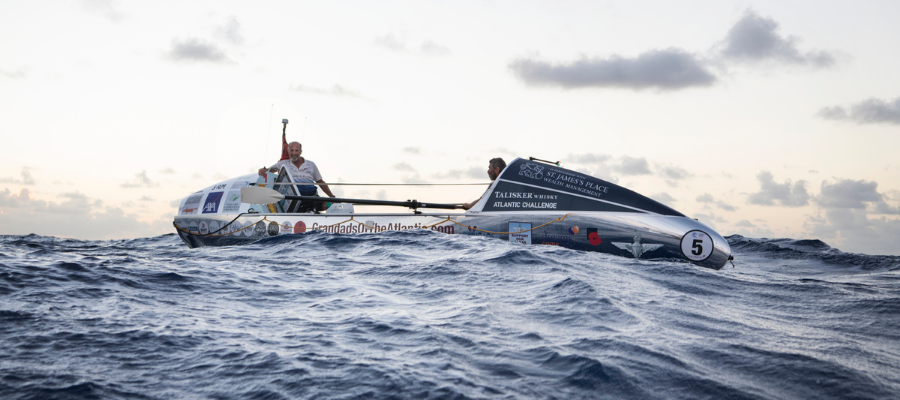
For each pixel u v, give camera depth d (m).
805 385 2.59
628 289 5.18
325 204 10.06
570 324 3.67
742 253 11.84
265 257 7.28
